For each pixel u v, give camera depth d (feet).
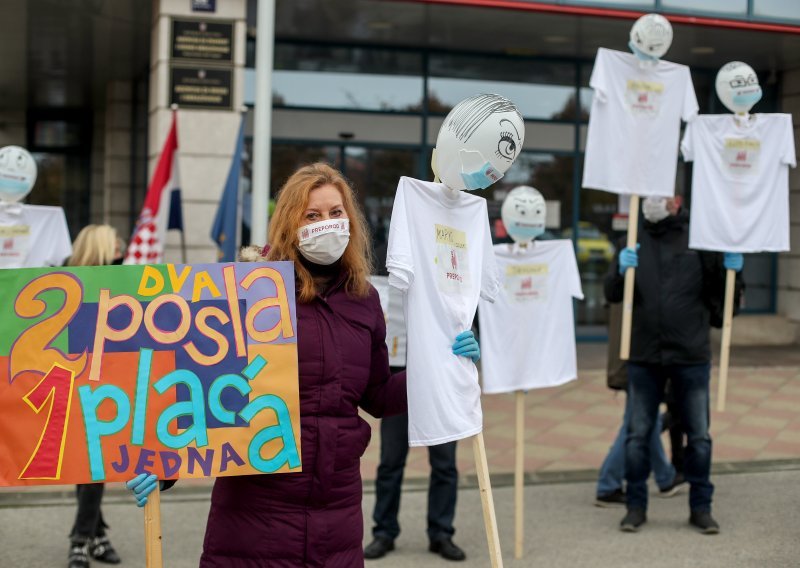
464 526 20.07
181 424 10.17
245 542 9.98
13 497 22.12
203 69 32.89
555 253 18.72
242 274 10.37
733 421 29.81
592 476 23.98
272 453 10.05
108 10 35.91
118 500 22.02
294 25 39.45
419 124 43.14
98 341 10.28
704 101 47.06
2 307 10.29
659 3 37.73
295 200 10.34
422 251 12.05
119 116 50.67
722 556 17.83
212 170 33.04
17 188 21.34
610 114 19.61
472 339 12.12
